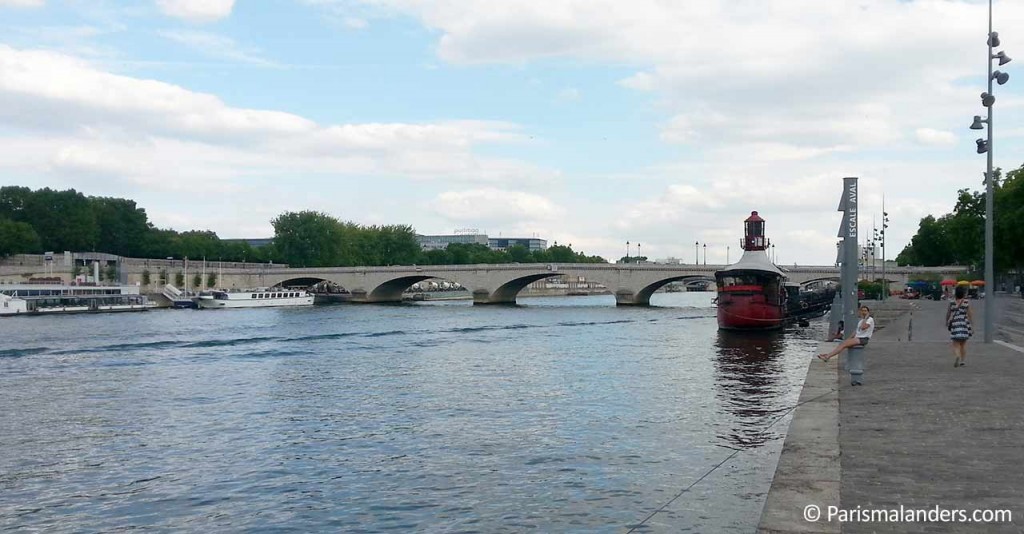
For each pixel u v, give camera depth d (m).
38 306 141.88
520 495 23.36
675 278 162.75
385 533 20.67
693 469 25.50
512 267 172.50
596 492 23.34
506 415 36.44
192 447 31.44
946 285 130.38
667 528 19.42
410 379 50.16
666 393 42.22
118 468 28.28
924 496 14.15
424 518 21.70
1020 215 95.56
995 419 21.34
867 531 12.26
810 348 68.69
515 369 54.69
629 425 33.25
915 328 61.09
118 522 22.45
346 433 33.28
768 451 27.81
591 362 58.66
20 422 37.44
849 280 48.81
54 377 53.03
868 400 25.14
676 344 73.75
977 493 14.32
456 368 55.75
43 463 29.16
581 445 29.55
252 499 24.12
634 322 108.56
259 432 34.06
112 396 44.91
